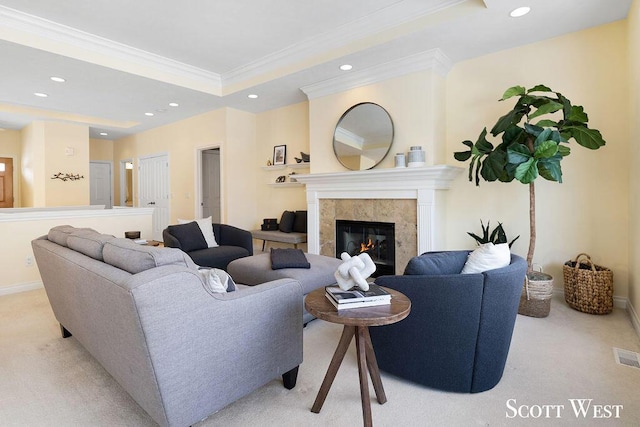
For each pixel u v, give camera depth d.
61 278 1.98
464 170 3.85
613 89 3.05
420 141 3.79
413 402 1.73
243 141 5.90
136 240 3.75
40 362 2.16
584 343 2.38
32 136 6.45
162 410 1.33
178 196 6.66
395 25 3.30
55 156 6.50
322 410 1.67
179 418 1.37
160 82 4.38
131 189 8.95
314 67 3.97
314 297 1.70
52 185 6.48
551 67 3.34
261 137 6.02
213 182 7.06
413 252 3.86
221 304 1.47
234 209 5.76
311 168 4.84
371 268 1.69
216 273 1.66
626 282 3.03
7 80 4.32
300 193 5.53
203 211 6.76
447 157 3.98
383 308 1.53
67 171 6.64
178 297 1.32
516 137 2.91
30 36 3.33
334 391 1.84
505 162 2.88
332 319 1.43
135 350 1.33
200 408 1.43
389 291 1.80
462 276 1.68
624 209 3.02
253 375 1.63
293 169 5.53
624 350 2.27
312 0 3.06
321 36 3.75
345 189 4.40
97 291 1.50
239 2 3.07
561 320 2.80
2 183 7.23
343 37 3.64
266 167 5.73
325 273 2.86
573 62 3.23
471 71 3.80
